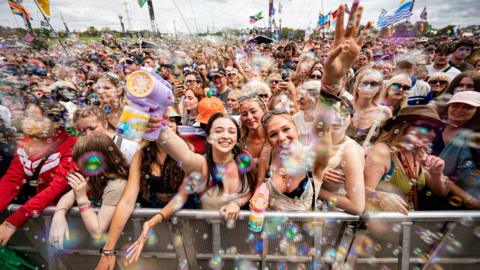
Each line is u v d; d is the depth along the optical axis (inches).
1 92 129.4
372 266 57.9
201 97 125.2
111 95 92.4
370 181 59.6
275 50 380.2
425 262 56.4
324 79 49.2
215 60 309.7
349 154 54.8
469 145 63.3
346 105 55.7
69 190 62.5
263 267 60.4
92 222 54.7
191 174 56.7
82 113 67.3
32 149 63.8
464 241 55.2
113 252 52.8
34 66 211.8
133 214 55.3
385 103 99.0
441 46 148.7
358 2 42.7
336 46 45.6
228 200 59.1
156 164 57.1
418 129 57.3
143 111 40.4
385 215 53.0
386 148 59.0
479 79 86.1
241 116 80.7
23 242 63.2
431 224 54.6
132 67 247.4
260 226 53.2
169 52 335.0
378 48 262.5
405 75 97.3
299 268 59.5
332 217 53.5
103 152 57.5
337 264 57.7
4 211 60.2
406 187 58.8
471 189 61.0
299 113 76.0
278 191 56.3
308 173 55.4
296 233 56.7
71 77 211.0
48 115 68.0
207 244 59.6
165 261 61.2
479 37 257.9
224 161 60.1
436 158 58.3
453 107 67.3
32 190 67.9
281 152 57.0
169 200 58.6
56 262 62.3
